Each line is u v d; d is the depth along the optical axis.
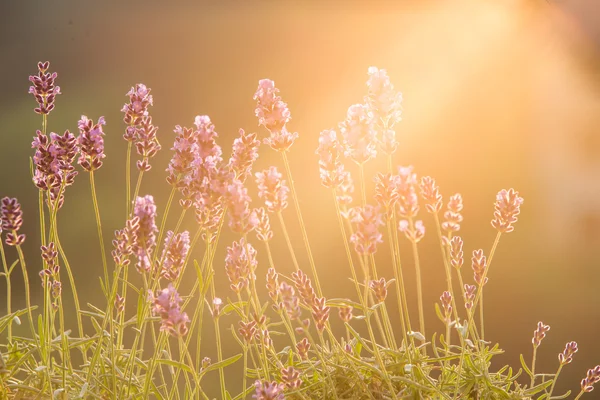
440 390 1.28
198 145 1.26
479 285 1.29
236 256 1.28
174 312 1.19
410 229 1.23
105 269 1.29
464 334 1.28
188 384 1.29
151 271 1.26
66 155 1.29
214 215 1.28
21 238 1.28
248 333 1.28
